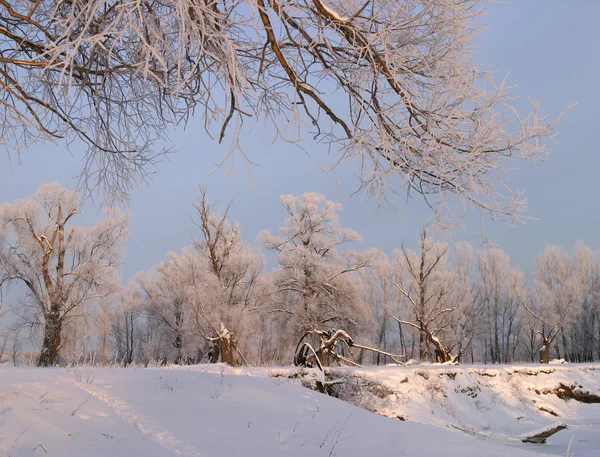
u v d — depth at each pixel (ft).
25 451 12.54
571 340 150.51
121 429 16.72
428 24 10.80
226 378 27.66
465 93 10.61
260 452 17.51
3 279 74.02
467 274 158.51
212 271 91.97
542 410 57.62
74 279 77.61
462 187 10.93
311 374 43.06
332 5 11.13
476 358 158.81
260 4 9.82
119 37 7.41
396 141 11.49
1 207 75.15
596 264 154.51
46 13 11.86
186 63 11.74
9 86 11.72
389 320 143.43
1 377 21.17
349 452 19.27
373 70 11.17
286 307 101.45
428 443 21.67
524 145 10.72
